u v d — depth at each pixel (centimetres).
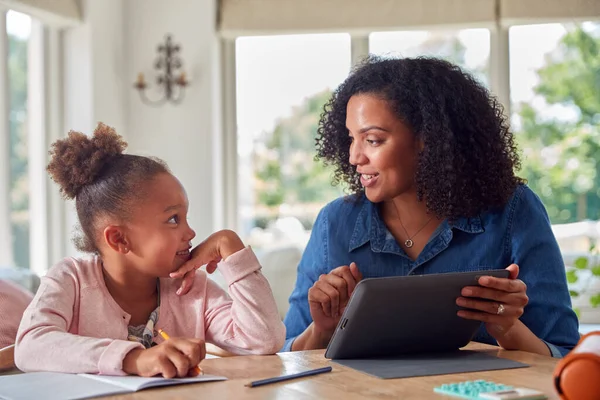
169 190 140
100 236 140
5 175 336
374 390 101
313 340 155
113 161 143
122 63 389
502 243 162
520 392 95
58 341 118
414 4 371
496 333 139
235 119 395
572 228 360
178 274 141
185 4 388
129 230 138
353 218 173
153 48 390
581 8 356
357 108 160
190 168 387
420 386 104
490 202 163
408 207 167
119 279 142
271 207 396
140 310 146
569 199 364
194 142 387
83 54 365
